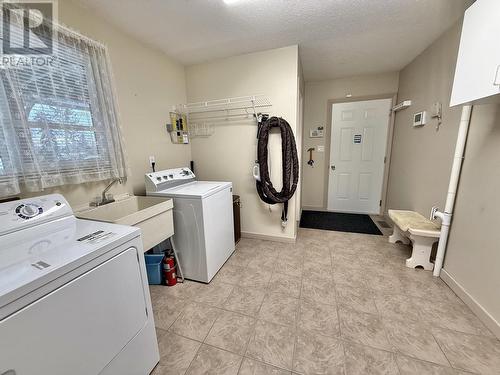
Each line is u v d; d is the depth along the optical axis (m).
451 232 1.83
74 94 1.49
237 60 2.48
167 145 2.49
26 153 1.26
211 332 1.44
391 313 1.55
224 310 1.63
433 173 2.17
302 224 3.37
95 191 1.72
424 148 2.37
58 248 0.90
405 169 2.88
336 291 1.80
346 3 1.60
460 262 1.71
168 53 2.38
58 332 0.76
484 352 1.25
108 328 0.94
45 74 1.33
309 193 4.11
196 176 2.95
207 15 1.71
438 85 2.12
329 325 1.47
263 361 1.24
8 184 1.18
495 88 1.05
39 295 0.70
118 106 1.80
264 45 2.25
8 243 0.97
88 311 0.86
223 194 2.19
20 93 1.21
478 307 1.48
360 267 2.14
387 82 3.32
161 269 1.96
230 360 1.25
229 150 2.75
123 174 1.86
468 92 1.24
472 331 1.39
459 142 1.69
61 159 1.43
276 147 2.51
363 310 1.59
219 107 2.67
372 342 1.33
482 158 1.51
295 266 2.19
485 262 1.46
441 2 1.60
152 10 1.63
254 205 2.79
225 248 2.26
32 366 0.70
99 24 1.69
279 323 1.50
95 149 1.64
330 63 2.86
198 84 2.71
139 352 1.11
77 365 0.83
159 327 1.49
